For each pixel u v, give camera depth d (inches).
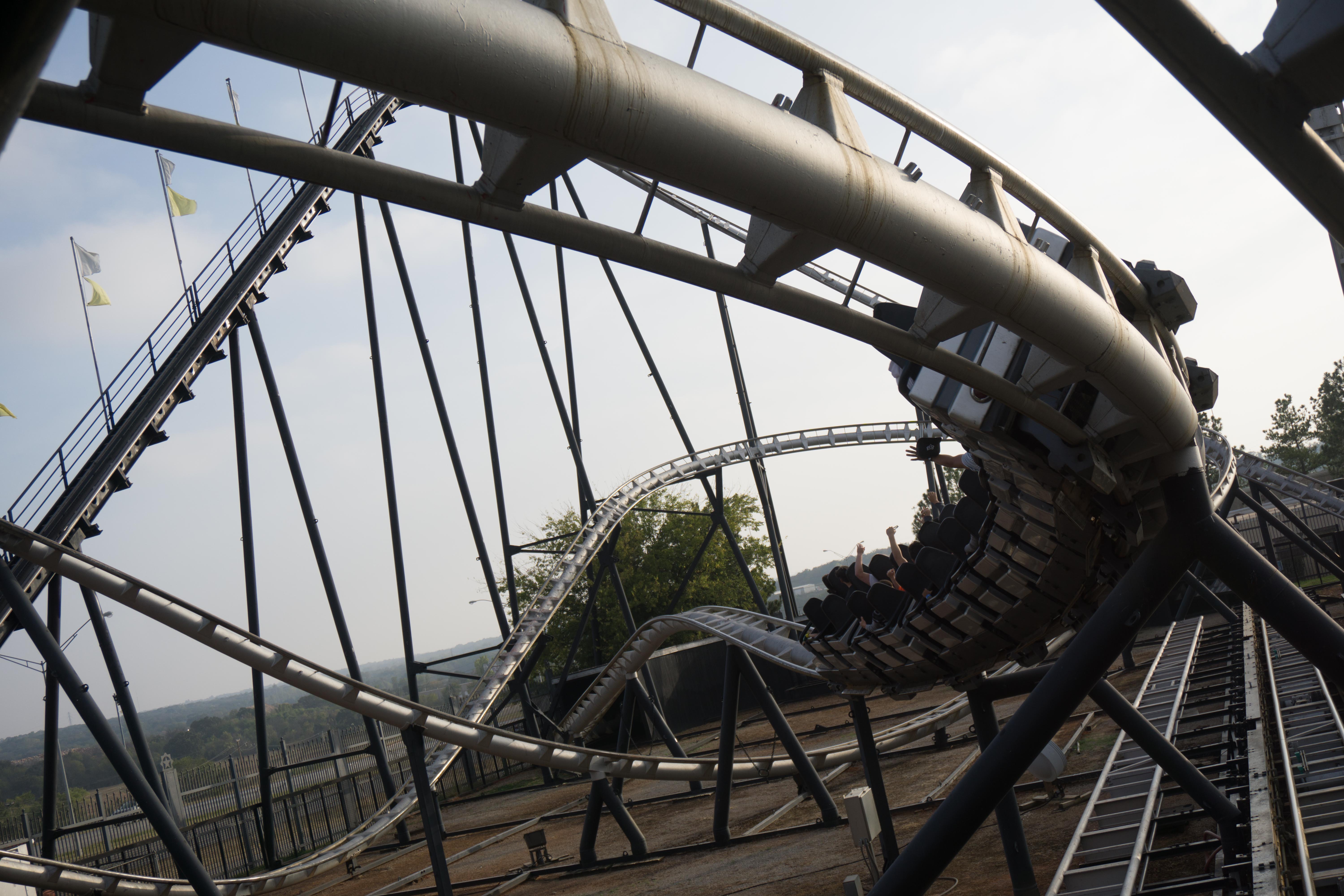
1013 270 158.6
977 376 193.5
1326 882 281.6
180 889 496.1
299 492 831.1
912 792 586.6
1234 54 121.9
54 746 647.8
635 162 116.9
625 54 108.9
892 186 138.4
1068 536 274.4
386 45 93.1
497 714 1081.4
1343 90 122.7
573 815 829.2
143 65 94.0
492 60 98.5
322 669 410.6
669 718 1334.9
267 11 86.6
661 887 499.2
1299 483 1101.1
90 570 371.9
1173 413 212.8
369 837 614.2
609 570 1182.9
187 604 385.4
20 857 433.1
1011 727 217.8
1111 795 437.4
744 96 122.6
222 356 791.7
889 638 364.2
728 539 1298.0
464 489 1016.2
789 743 554.3
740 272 147.9
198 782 1079.6
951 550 355.6
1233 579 222.1
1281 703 536.7
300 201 879.1
